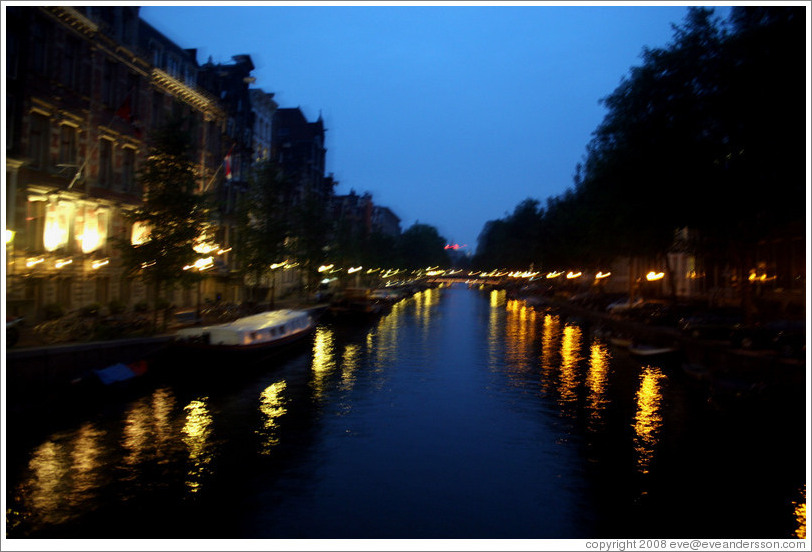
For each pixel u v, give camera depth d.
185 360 20.92
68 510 10.30
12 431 14.40
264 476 12.02
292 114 79.75
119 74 31.08
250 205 39.16
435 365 25.34
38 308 24.81
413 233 143.62
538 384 21.33
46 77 25.38
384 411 17.23
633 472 12.44
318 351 29.19
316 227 49.97
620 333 33.38
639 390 20.31
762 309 35.09
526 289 88.44
